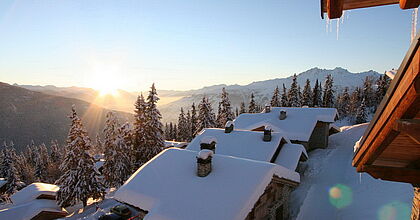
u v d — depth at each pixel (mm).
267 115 30125
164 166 11430
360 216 11898
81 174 23844
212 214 8055
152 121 28094
